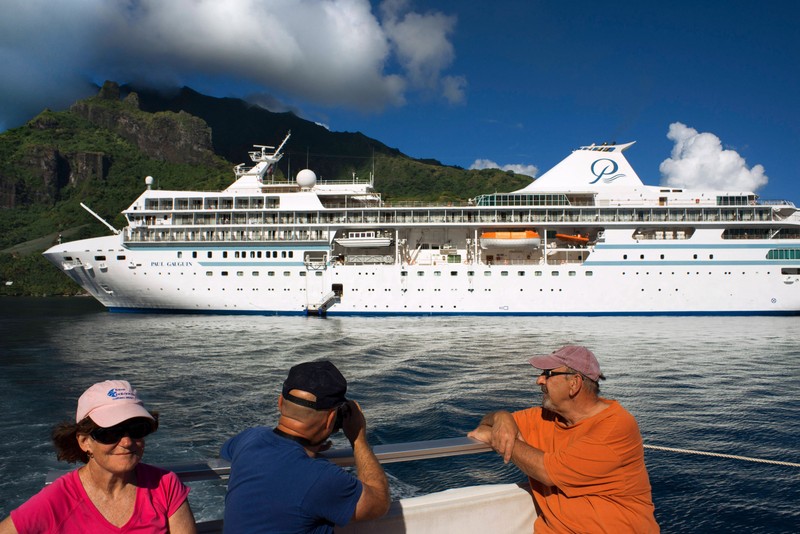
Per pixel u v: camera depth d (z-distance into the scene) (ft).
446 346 93.66
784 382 63.62
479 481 32.94
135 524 10.16
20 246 578.25
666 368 72.74
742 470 35.24
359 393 58.03
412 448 12.53
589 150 161.27
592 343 96.94
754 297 144.66
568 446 12.10
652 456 38.01
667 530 27.84
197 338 105.29
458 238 163.32
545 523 12.78
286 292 150.30
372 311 148.56
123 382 10.66
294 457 10.10
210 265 151.53
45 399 56.80
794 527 27.94
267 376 68.39
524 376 67.36
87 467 10.50
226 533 10.07
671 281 145.38
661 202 154.92
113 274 153.07
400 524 11.95
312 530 9.98
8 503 32.01
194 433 44.65
